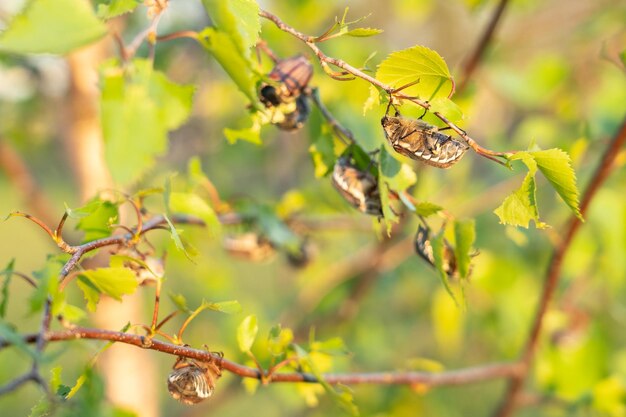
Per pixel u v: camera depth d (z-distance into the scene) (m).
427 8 1.84
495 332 1.63
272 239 1.26
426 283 1.87
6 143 1.46
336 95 1.28
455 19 2.00
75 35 1.02
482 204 1.61
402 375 1.20
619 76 1.67
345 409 1.10
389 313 1.98
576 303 1.61
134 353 1.32
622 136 1.18
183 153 1.62
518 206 1.05
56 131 1.55
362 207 1.08
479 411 2.15
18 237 3.33
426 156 1.05
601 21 1.73
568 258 1.56
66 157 1.35
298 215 1.33
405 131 1.05
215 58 1.04
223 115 1.57
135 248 1.09
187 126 1.59
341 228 1.40
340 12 1.68
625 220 1.44
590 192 1.20
